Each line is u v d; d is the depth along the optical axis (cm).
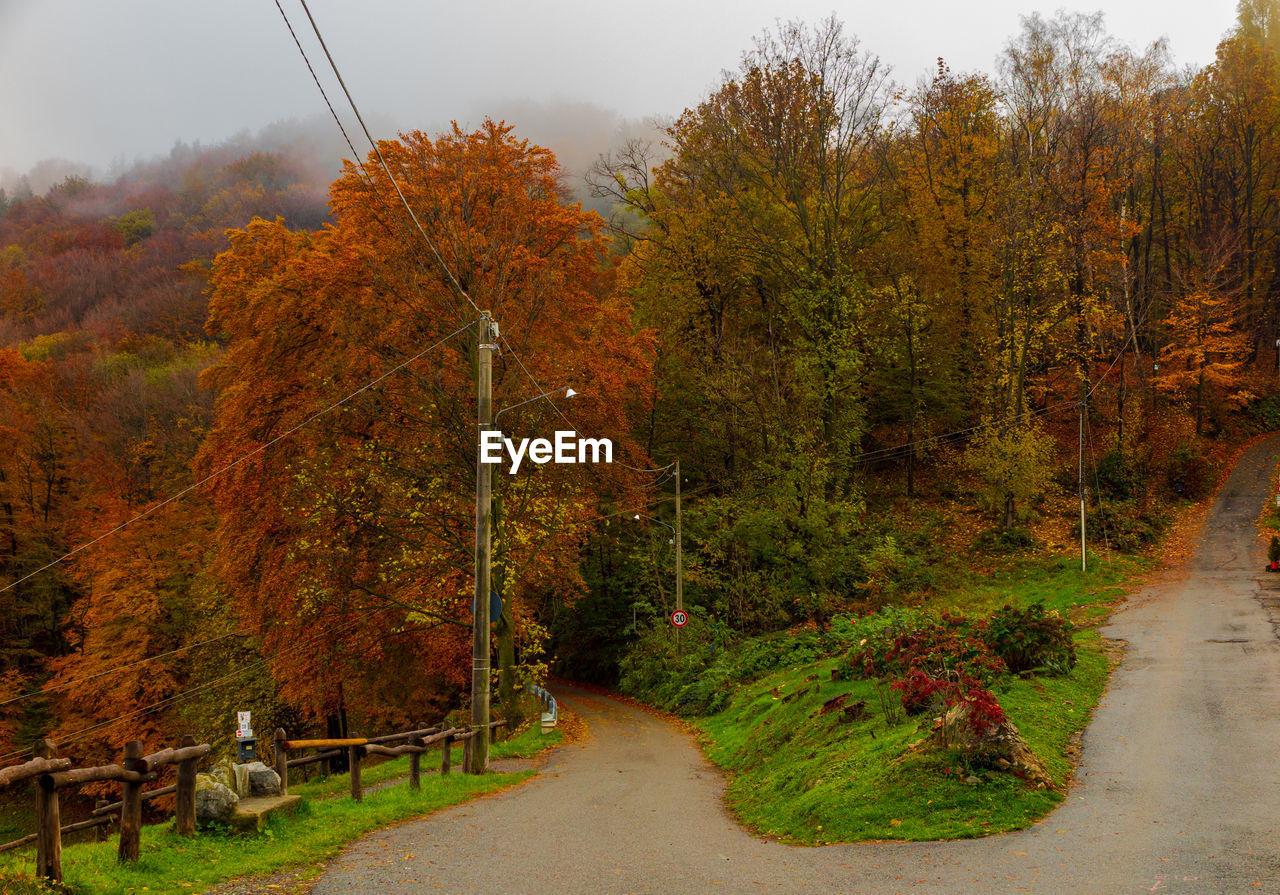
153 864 794
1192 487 4625
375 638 2541
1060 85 4888
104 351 7556
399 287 2341
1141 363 5172
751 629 3747
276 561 2445
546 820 1179
